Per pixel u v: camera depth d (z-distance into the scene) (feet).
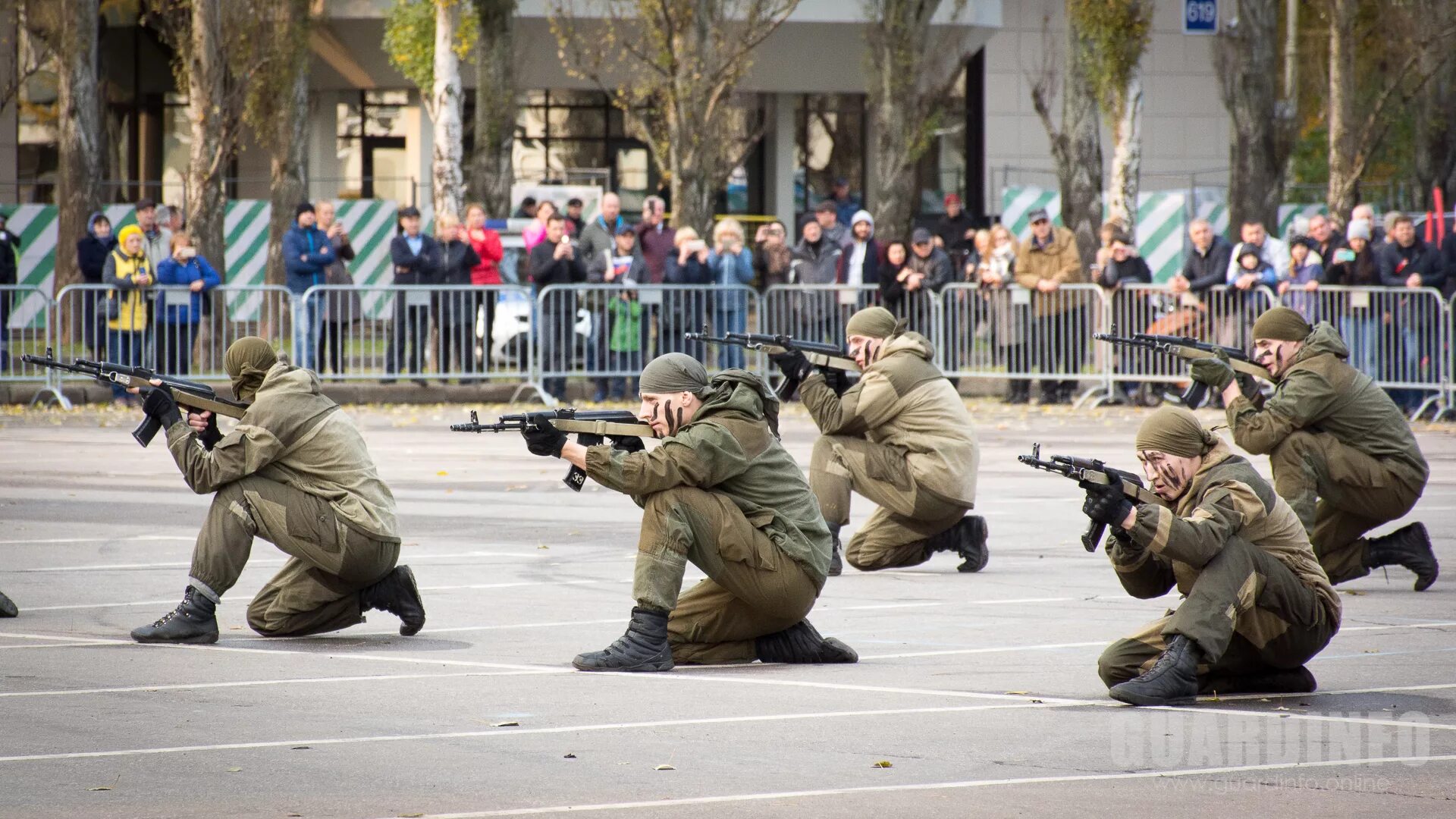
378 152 208.23
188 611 47.73
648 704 39.68
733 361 131.03
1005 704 39.65
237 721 37.76
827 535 45.39
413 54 169.78
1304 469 56.49
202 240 162.09
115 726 37.27
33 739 35.94
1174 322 123.34
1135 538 39.22
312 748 35.22
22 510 75.92
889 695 40.75
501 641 48.39
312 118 207.21
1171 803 31.01
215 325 128.26
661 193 215.10
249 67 162.40
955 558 66.59
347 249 134.51
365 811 30.48
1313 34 212.02
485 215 170.19
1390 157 201.67
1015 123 229.86
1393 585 60.23
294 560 48.44
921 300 129.70
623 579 59.67
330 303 128.47
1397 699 40.45
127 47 209.87
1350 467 56.24
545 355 129.80
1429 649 47.34
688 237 130.00
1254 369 58.59
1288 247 133.80
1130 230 162.61
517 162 212.23
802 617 45.27
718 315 130.11
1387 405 57.06
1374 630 50.52
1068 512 77.87
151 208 134.10
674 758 34.42
